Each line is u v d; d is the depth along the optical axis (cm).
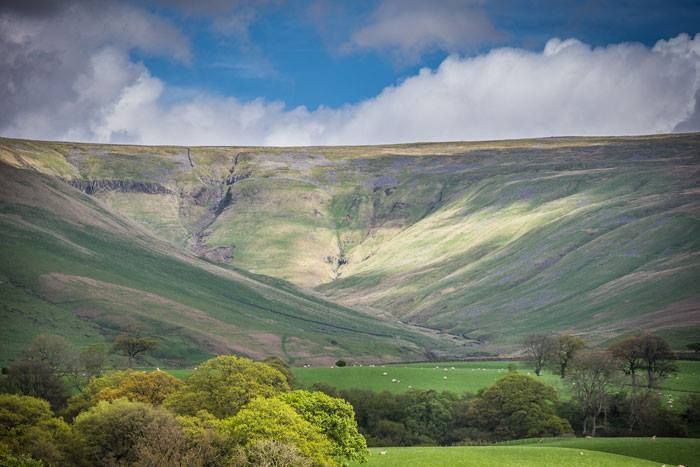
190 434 8388
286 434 8412
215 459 8169
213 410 10619
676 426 13475
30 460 7438
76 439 8619
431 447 11112
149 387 11931
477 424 13800
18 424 9181
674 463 10362
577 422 14188
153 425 8569
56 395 13862
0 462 7281
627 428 13950
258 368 11688
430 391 14700
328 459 8762
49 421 9150
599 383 14450
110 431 8638
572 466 9506
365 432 13638
